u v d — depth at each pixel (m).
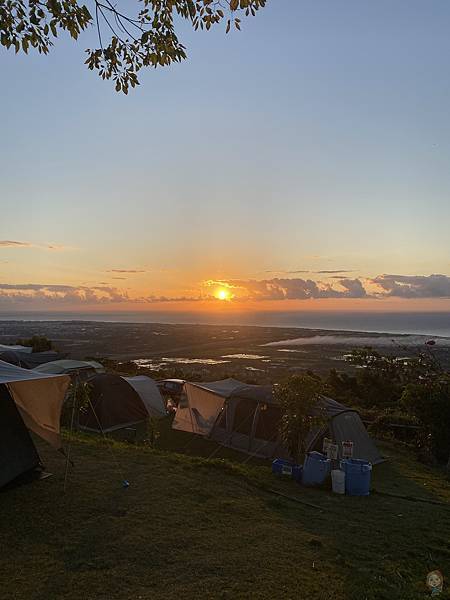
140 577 4.73
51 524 5.88
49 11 4.93
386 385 22.75
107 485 7.43
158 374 27.33
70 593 4.37
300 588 4.71
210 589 4.57
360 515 7.55
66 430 12.50
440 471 12.42
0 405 7.44
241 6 5.11
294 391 10.92
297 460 10.77
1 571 4.69
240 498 7.48
